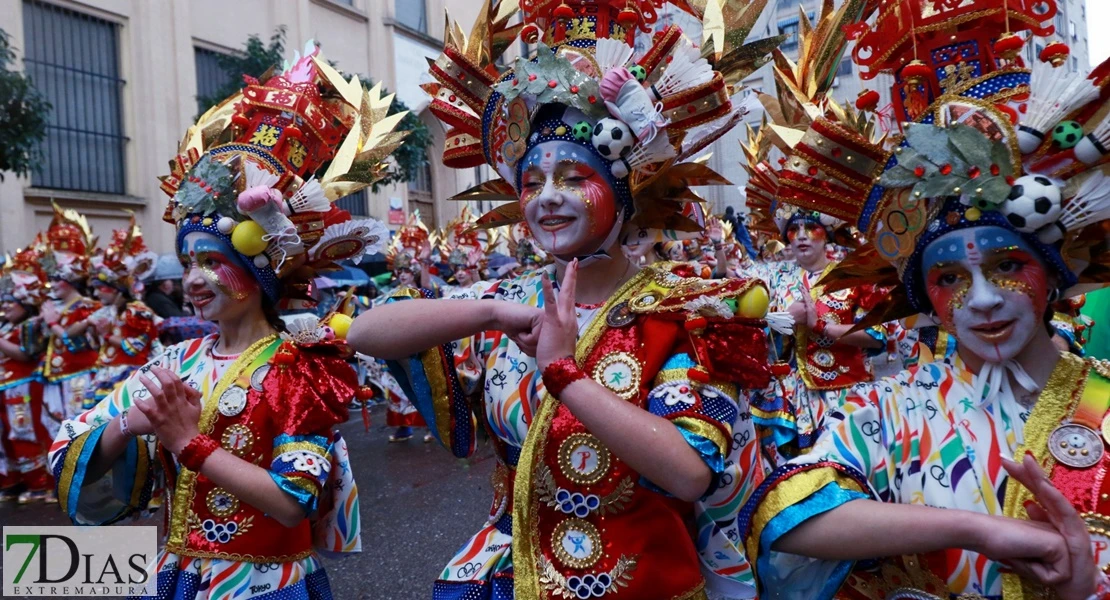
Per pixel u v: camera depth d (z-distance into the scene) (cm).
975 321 140
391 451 716
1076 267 146
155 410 194
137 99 1252
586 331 167
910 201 146
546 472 163
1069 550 121
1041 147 137
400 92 1653
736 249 684
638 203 191
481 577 177
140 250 610
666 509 161
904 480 148
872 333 344
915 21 160
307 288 250
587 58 177
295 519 200
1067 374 144
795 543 137
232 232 223
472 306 162
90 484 231
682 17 215
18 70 1105
